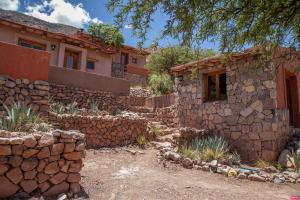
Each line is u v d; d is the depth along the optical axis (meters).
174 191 5.07
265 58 4.65
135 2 3.09
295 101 10.78
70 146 4.46
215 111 10.33
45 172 4.13
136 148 9.23
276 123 8.36
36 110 8.29
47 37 14.24
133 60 25.09
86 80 12.88
